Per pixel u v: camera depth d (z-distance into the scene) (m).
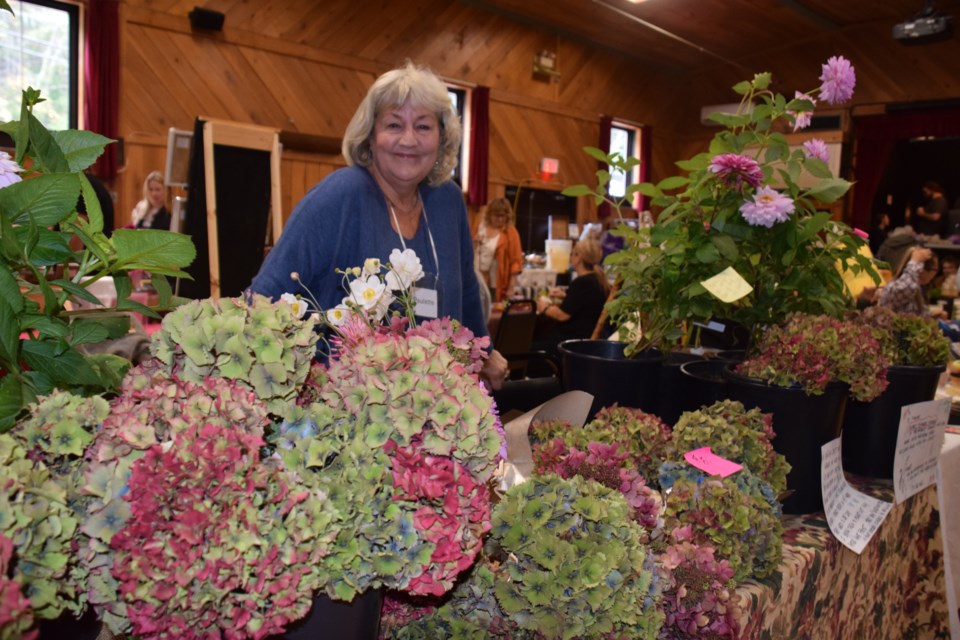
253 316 0.66
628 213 11.51
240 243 3.13
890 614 1.54
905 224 11.92
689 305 1.53
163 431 0.60
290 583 0.56
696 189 1.57
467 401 0.67
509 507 0.80
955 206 11.05
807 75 11.19
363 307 0.96
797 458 1.28
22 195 0.71
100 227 0.78
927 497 1.64
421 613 0.83
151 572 0.53
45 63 6.32
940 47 10.14
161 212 5.75
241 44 7.32
